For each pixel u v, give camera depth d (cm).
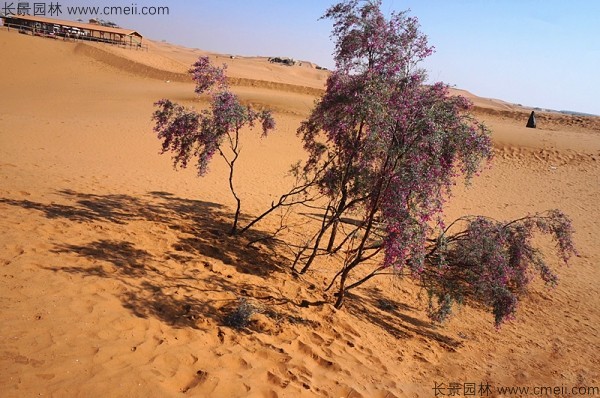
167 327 505
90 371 397
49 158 1405
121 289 562
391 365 578
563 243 818
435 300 865
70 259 610
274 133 2639
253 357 493
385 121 636
